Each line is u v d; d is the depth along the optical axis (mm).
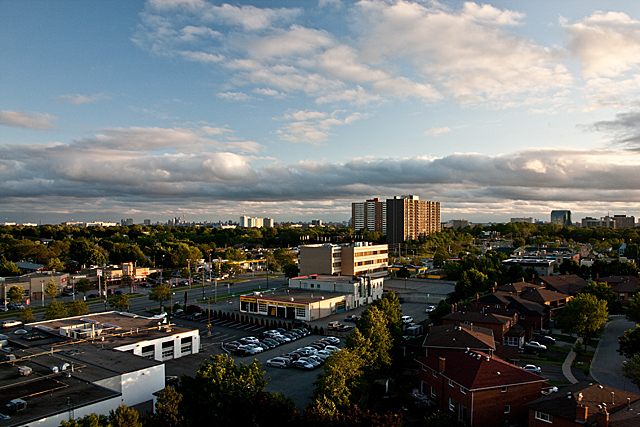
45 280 131125
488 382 46344
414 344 76938
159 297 108062
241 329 90688
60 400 39781
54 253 193375
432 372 54156
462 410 47188
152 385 49844
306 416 36188
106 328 70188
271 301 103125
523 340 78250
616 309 103062
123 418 32281
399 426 36375
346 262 152125
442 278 159500
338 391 42969
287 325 92375
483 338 60844
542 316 87938
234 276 182250
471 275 119812
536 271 138375
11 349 57500
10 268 153875
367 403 52500
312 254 151000
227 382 39781
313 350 70312
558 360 70625
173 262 196750
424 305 117562
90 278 145500
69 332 65938
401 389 57344
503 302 91375
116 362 51500
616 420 36531
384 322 61906
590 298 75625
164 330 70812
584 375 63156
